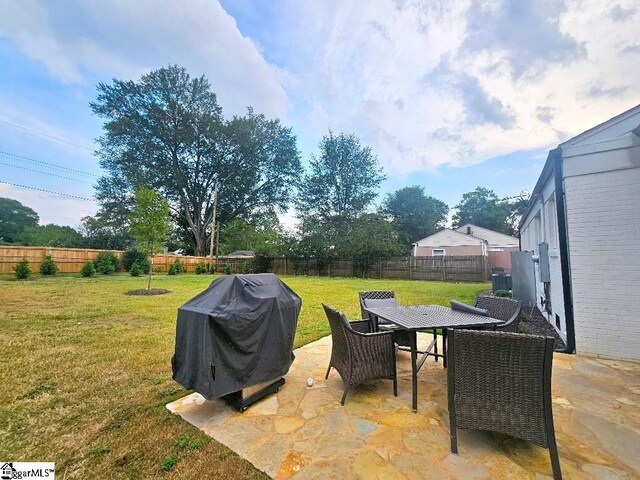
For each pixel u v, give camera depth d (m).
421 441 1.96
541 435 1.69
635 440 1.94
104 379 2.95
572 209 3.72
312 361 3.45
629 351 3.37
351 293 9.30
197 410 2.38
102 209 20.64
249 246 25.27
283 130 23.50
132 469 1.76
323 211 24.31
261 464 1.76
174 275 16.50
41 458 1.86
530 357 1.71
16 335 4.41
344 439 1.98
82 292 8.65
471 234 20.28
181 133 20.53
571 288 3.72
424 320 2.74
